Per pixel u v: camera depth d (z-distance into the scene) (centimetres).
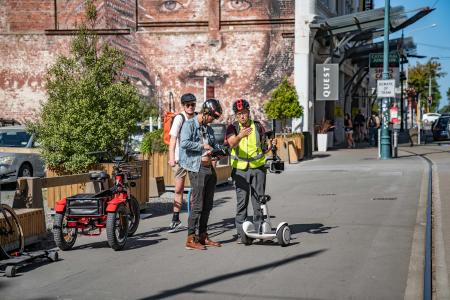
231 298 438
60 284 496
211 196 652
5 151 1350
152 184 1055
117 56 988
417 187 1111
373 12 2258
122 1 2453
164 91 2473
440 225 692
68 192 901
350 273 504
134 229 739
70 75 948
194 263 566
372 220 779
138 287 479
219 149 623
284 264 548
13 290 479
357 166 1642
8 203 1057
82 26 1005
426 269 491
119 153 944
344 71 3269
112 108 906
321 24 2359
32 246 666
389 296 432
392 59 2556
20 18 2464
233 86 2444
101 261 589
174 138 760
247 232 641
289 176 1445
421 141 3191
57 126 896
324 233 700
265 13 2406
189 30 2447
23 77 2472
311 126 2464
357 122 3234
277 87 2422
